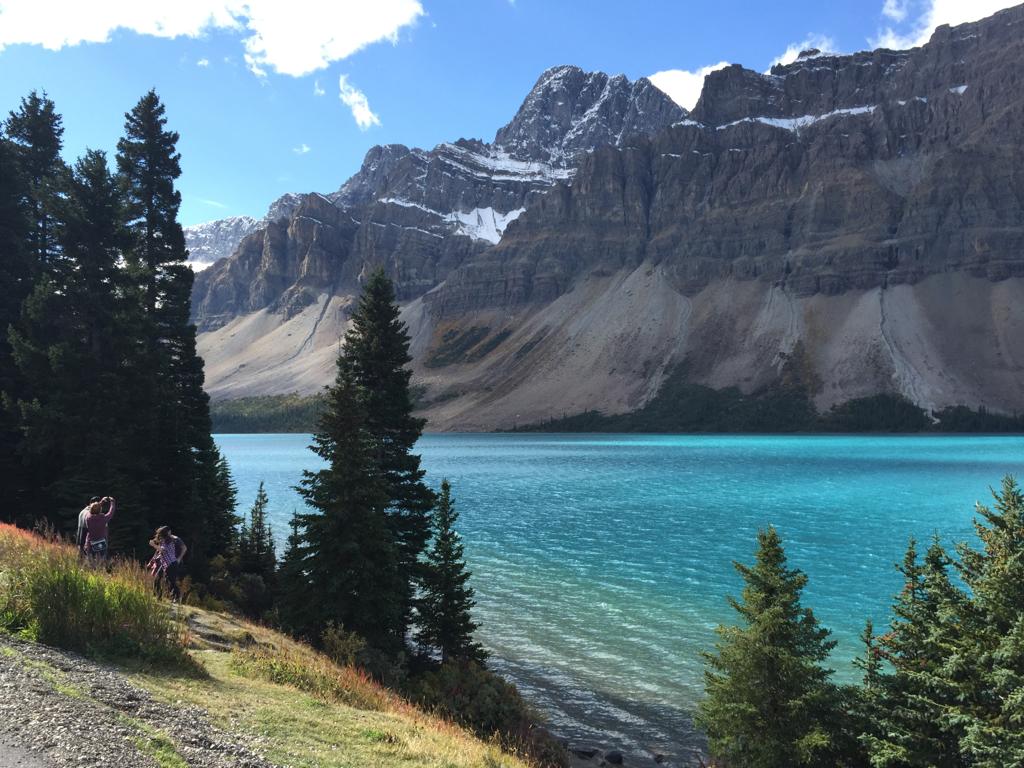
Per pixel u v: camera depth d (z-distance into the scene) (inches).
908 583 807.1
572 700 1089.4
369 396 1360.7
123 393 1603.1
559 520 3065.9
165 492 1802.4
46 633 510.6
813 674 722.8
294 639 979.9
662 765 887.1
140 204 2155.5
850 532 2716.5
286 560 1149.7
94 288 1676.9
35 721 331.0
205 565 1646.2
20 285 1790.1
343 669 772.6
